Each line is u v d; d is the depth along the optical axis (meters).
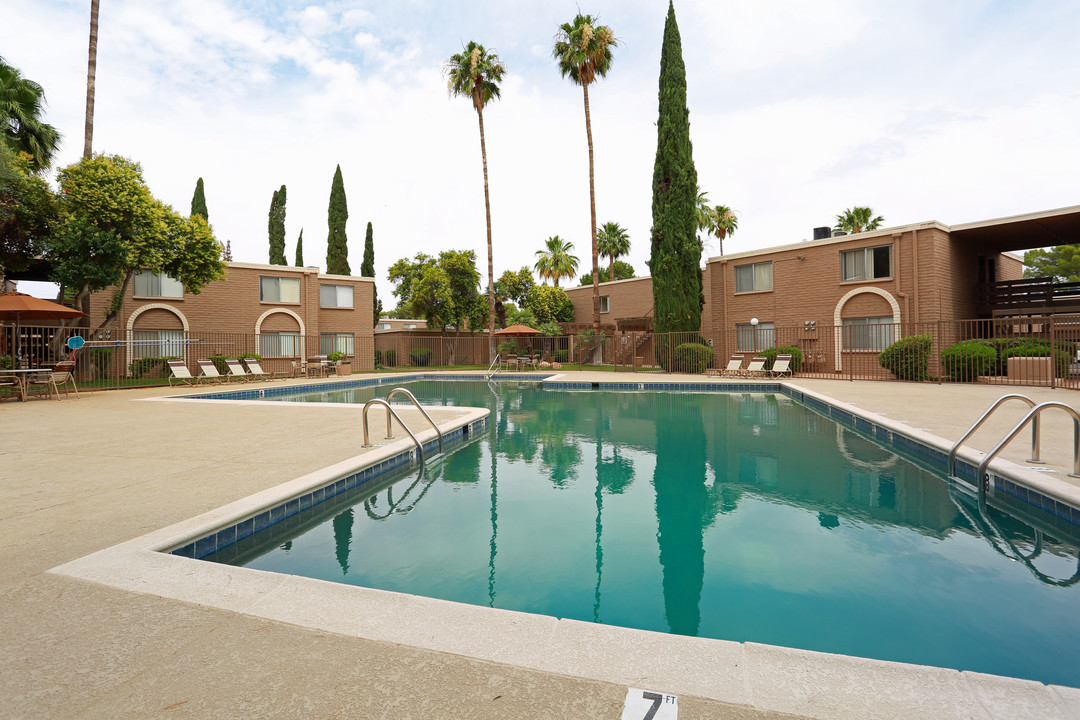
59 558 2.74
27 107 16.17
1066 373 14.14
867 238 18.17
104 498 3.91
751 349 21.58
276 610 2.13
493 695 1.55
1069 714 1.43
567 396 14.84
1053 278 17.50
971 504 4.58
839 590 2.92
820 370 19.27
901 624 2.53
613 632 1.94
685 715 1.44
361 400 13.73
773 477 5.57
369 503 4.70
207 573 2.51
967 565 3.27
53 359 16.14
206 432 7.11
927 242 16.81
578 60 22.92
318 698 1.55
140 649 1.84
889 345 16.58
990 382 14.04
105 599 2.24
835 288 19.05
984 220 16.47
